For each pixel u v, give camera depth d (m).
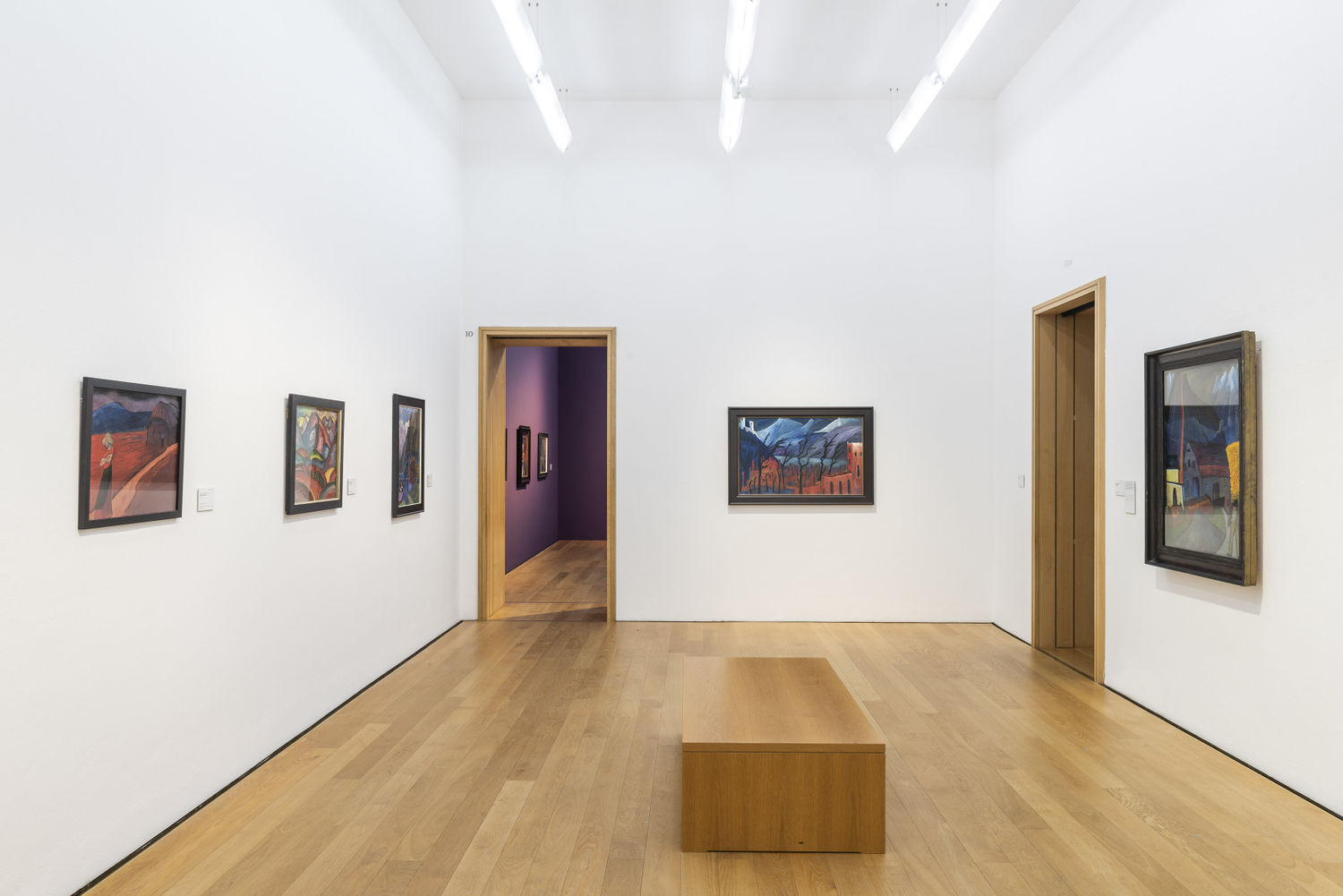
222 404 3.43
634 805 3.29
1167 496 4.25
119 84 2.80
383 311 5.20
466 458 6.93
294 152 4.04
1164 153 4.33
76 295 2.61
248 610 3.63
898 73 6.40
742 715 3.23
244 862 2.82
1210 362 3.85
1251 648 3.63
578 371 13.63
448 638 6.23
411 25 5.68
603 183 6.90
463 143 6.89
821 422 6.86
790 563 6.87
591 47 5.96
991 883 2.70
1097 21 5.07
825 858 2.88
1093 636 5.38
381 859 2.84
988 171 6.84
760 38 5.82
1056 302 5.62
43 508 2.48
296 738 4.04
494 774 3.59
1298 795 3.35
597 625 6.72
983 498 6.83
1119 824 3.11
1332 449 3.18
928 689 4.89
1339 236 3.14
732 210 6.88
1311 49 3.28
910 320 6.85
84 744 2.64
